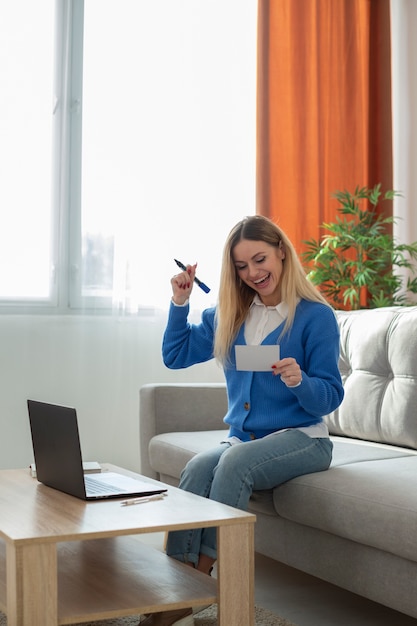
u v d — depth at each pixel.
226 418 2.63
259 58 4.39
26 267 3.96
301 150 4.47
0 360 3.89
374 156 4.77
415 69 4.86
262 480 2.31
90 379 4.07
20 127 3.94
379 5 4.73
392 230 4.77
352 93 4.64
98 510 1.92
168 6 4.22
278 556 2.48
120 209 4.10
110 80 4.09
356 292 4.21
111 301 4.11
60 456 2.13
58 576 2.04
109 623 2.30
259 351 2.31
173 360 2.79
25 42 3.95
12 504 1.99
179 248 4.24
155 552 2.28
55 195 4.02
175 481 3.01
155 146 4.18
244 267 2.53
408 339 2.87
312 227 4.48
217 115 4.34
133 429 4.17
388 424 2.86
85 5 4.06
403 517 1.95
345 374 3.15
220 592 1.88
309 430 2.45
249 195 4.42
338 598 2.59
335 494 2.17
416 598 1.97
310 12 4.49
